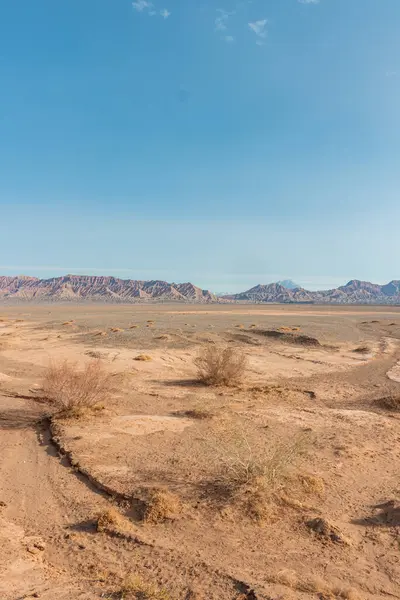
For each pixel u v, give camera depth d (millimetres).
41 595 4234
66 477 7797
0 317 59750
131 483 7297
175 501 6551
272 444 9320
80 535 5762
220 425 10805
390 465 8578
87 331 36438
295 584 4676
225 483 7227
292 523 6113
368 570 5047
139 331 35531
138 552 5324
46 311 85062
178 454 8727
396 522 6180
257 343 29281
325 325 43938
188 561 5113
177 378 17969
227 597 4422
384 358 24062
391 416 12539
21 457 8859
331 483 7520
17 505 6711
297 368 20938
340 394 15594
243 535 5766
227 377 16719
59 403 11953
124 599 4301
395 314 78062
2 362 21062
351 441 9867
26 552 5191
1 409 12531
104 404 12758
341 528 5965
